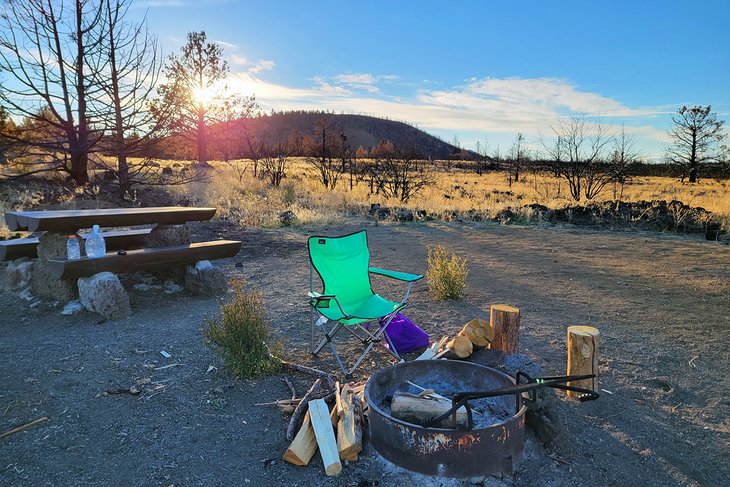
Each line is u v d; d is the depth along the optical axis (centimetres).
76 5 1100
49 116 1270
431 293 625
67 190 1167
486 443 250
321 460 279
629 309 564
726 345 457
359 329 489
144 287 581
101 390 354
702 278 711
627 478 266
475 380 316
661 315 543
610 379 385
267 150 3041
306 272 727
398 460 261
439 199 1859
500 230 1180
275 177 2083
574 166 1977
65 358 406
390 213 1391
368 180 2502
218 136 2897
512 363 332
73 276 485
